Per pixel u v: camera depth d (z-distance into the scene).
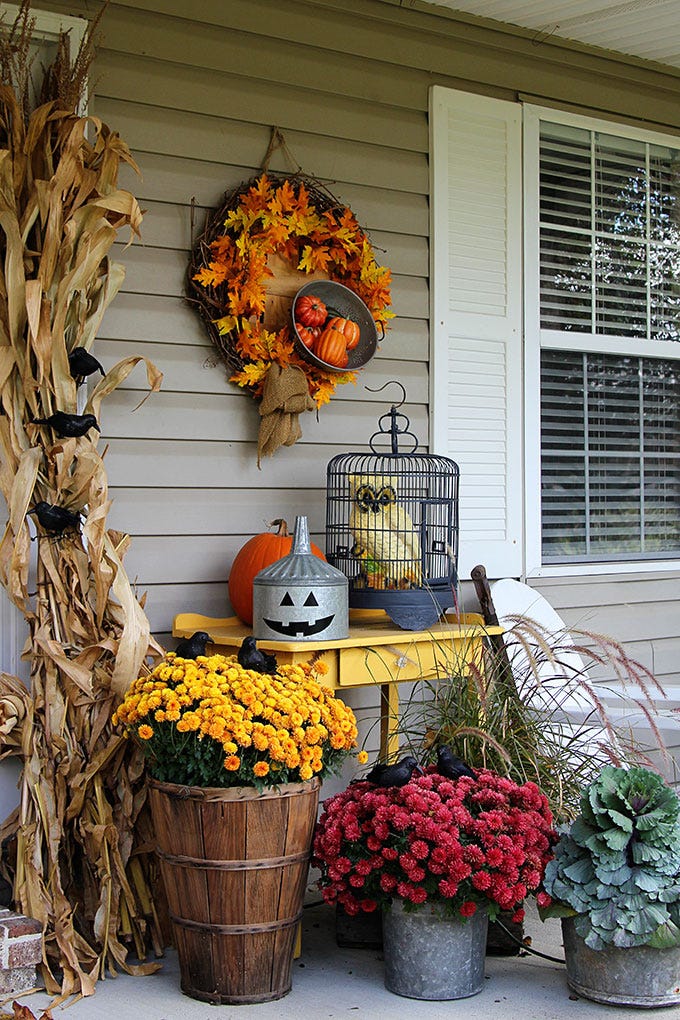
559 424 4.45
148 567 3.43
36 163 3.03
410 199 3.99
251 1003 2.69
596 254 4.52
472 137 4.12
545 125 4.37
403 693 3.94
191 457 3.51
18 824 3.05
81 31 3.30
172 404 3.47
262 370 3.57
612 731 3.53
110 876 2.87
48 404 2.97
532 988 2.84
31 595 3.25
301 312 3.63
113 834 2.89
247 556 3.40
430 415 4.04
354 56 3.85
